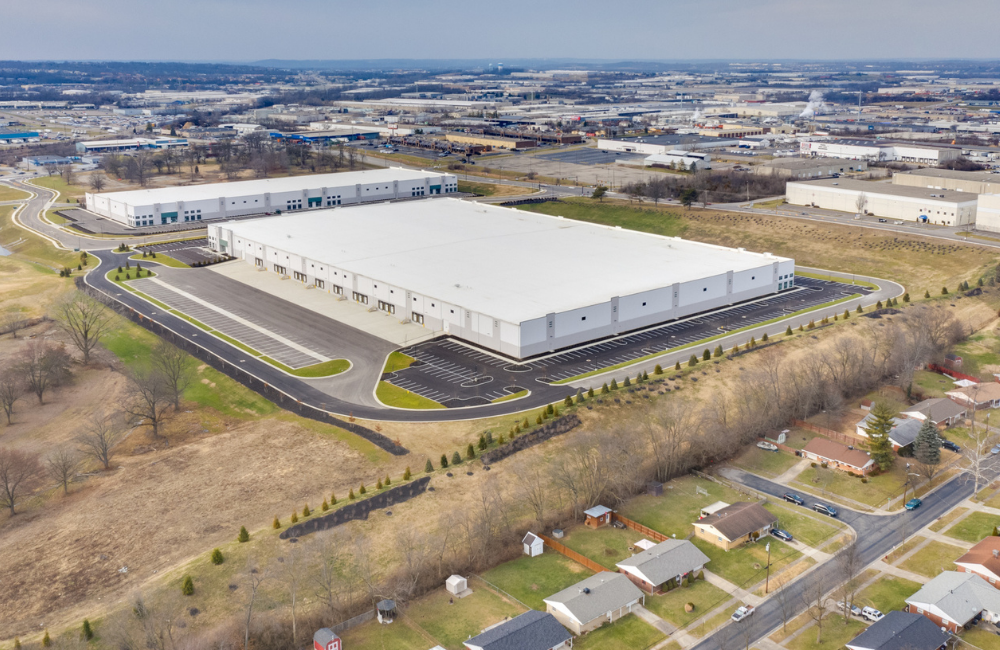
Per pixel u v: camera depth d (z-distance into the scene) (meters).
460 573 102.88
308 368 162.75
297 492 119.38
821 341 169.88
